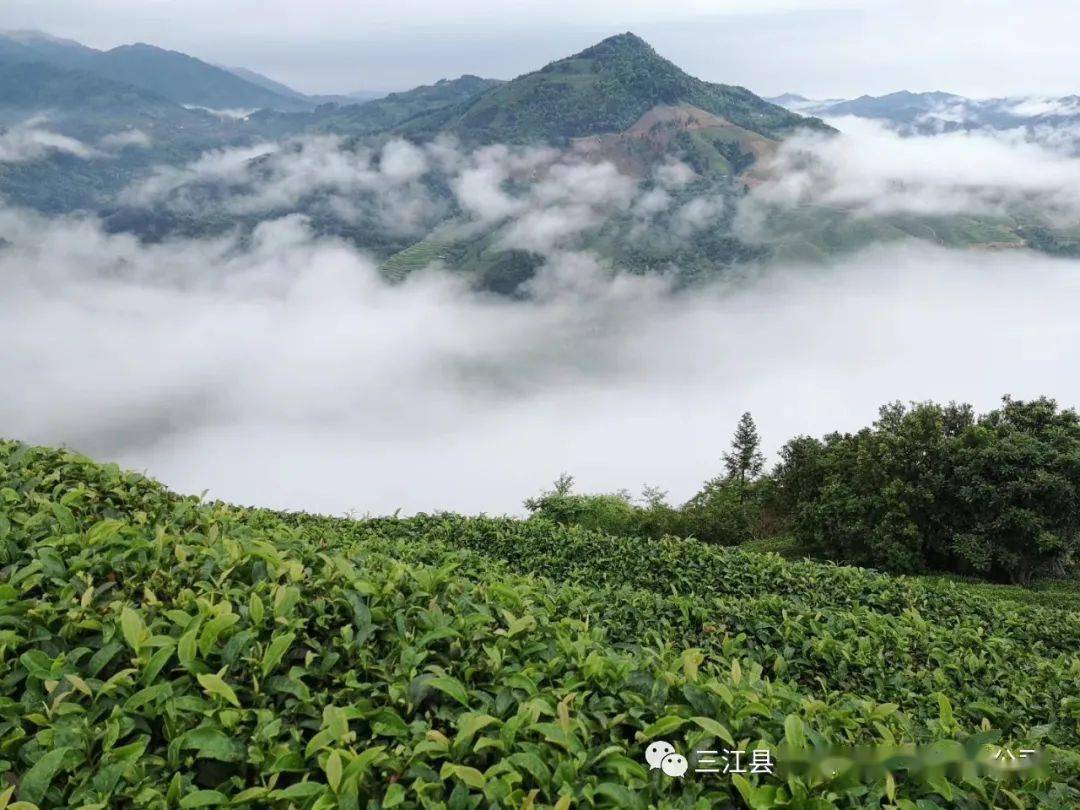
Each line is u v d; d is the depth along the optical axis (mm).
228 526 7250
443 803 3271
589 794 3369
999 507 27875
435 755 3619
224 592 4965
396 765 3514
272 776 3492
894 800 3609
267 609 4746
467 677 4473
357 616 4914
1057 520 27156
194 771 3541
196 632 4180
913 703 7645
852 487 32000
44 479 6848
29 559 5227
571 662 4840
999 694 8172
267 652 4188
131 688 3916
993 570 29875
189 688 3982
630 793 3404
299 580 5348
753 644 9039
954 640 10141
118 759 3453
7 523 5387
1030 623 13062
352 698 4148
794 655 8672
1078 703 7102
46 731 3523
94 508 6477
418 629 5012
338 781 3277
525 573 15266
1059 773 4355
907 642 9578
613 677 4613
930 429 31484
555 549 16484
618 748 3730
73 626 4363
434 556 10438
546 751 3715
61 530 5691
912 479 30469
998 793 3900
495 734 3871
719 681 4812
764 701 4590
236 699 3785
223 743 3525
